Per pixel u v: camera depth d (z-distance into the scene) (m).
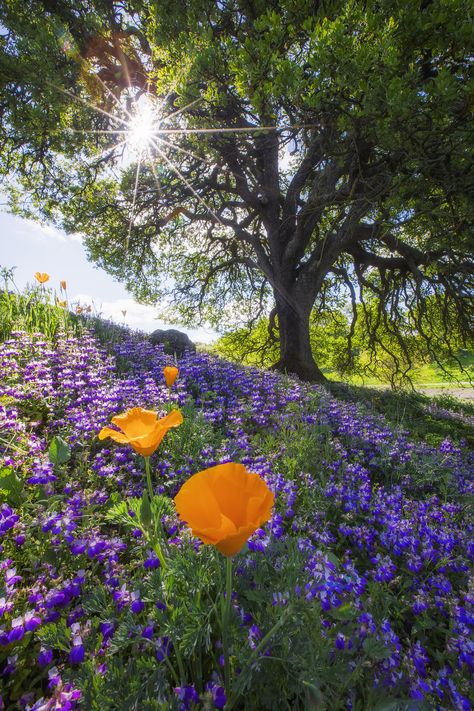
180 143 11.35
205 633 1.56
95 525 2.36
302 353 13.51
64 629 1.60
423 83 6.23
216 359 8.74
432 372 29.88
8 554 2.14
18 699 1.56
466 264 9.49
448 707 1.73
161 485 3.10
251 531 0.95
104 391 4.61
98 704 1.36
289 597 1.58
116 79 13.67
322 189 9.62
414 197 6.63
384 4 5.57
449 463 5.20
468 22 5.11
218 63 7.10
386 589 2.34
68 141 11.87
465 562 2.88
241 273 18.53
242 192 13.88
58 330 7.17
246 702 1.49
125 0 12.74
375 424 6.61
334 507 3.32
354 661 1.64
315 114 6.21
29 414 3.99
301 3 6.44
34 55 9.90
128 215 15.09
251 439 4.40
